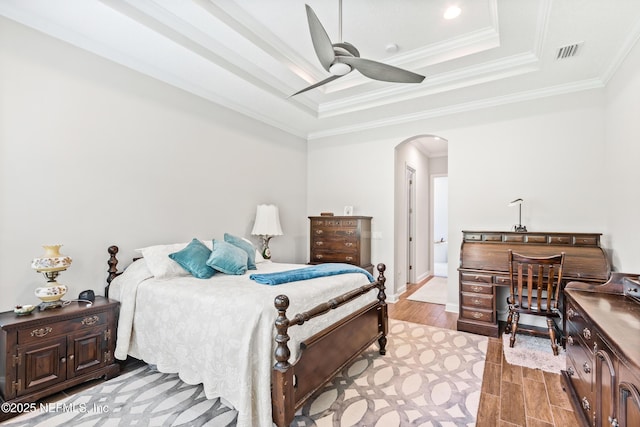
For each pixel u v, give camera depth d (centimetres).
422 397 213
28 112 227
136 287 241
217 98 370
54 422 183
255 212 428
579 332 178
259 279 230
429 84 364
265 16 265
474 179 395
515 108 371
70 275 249
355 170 496
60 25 237
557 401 209
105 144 270
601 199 326
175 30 259
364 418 190
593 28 239
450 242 410
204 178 358
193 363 200
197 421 184
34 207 230
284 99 384
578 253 304
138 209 294
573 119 340
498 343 308
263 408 163
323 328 205
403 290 529
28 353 195
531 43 286
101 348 230
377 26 278
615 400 122
